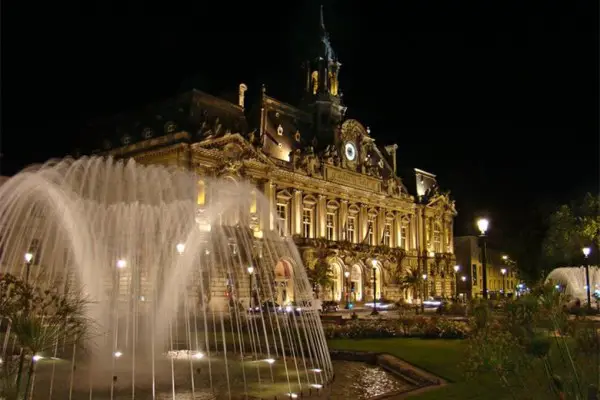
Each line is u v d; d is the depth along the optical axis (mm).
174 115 67812
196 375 22172
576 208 55125
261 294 63500
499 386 17188
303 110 90500
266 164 71938
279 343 31234
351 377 22328
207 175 64750
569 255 57125
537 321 12172
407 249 101375
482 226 31703
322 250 79312
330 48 94250
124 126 72438
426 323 34969
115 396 18219
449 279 109000
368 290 87812
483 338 12203
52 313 13477
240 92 76250
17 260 47562
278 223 71750
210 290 52281
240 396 18547
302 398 18328
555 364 14391
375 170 94812
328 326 34875
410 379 21297
